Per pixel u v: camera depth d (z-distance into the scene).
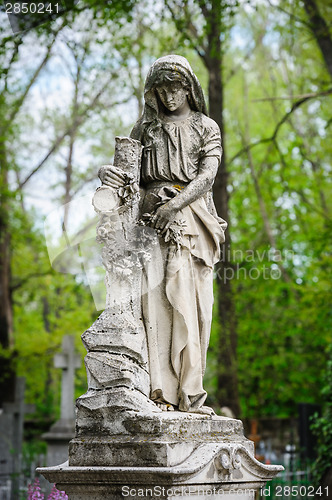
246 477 5.45
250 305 23.70
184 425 5.17
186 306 5.62
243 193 23.95
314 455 14.17
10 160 23.64
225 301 17.08
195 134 5.98
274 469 5.66
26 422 25.92
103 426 5.15
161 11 15.68
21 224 22.88
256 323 23.33
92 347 5.39
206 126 6.02
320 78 20.67
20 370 22.08
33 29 14.73
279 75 24.03
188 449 5.07
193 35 17.03
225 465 5.15
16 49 14.04
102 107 19.91
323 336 22.44
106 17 14.73
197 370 5.60
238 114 25.69
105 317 5.49
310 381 23.55
